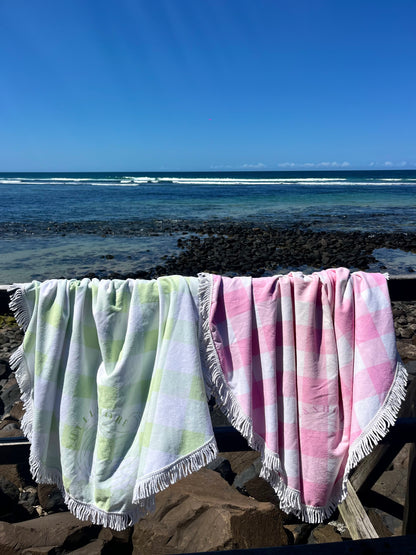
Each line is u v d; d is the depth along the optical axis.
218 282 1.93
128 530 2.85
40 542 2.67
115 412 1.89
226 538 2.58
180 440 1.82
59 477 2.00
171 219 24.48
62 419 1.92
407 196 40.06
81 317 1.93
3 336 7.70
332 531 3.08
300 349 1.97
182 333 1.89
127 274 12.25
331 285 1.98
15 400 5.26
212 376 1.89
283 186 56.81
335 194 42.72
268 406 1.90
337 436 1.97
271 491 3.36
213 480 3.25
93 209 29.39
